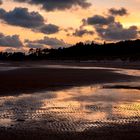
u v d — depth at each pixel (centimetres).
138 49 15925
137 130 1340
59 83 3309
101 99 2225
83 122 1485
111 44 17438
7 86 2906
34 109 1816
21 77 3906
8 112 1717
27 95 2384
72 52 19038
